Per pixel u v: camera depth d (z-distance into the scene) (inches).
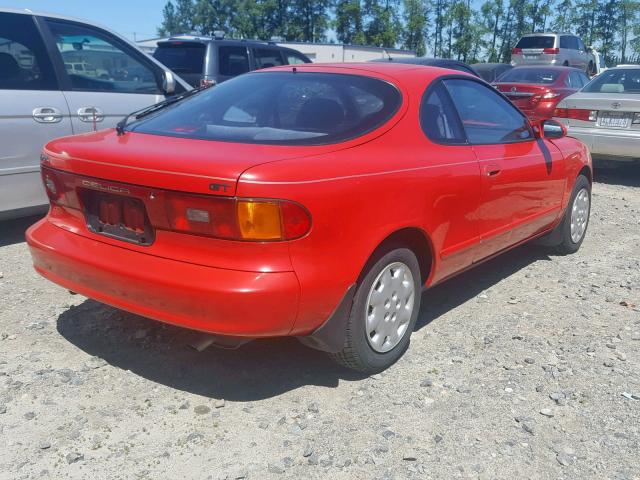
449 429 116.8
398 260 133.0
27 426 113.6
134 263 115.6
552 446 113.0
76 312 159.6
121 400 122.6
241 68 381.1
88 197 125.7
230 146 119.8
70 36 221.8
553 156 191.6
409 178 129.9
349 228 116.3
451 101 156.2
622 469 107.5
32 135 206.2
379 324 130.9
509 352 147.1
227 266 108.1
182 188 108.5
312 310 113.0
